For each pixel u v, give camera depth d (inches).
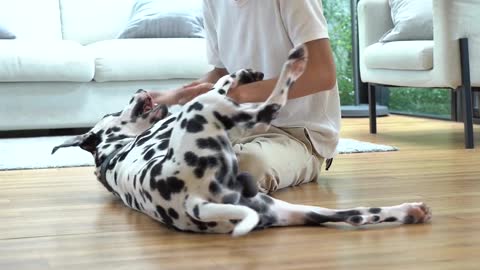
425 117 188.5
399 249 52.9
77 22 185.8
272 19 79.2
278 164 78.5
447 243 54.2
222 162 58.4
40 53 156.1
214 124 59.2
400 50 136.2
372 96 153.0
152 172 61.6
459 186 82.0
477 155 111.6
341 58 213.6
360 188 82.9
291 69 58.8
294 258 51.3
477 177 88.6
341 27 212.7
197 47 165.3
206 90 78.0
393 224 61.3
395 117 193.6
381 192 79.7
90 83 161.9
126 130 79.7
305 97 83.8
